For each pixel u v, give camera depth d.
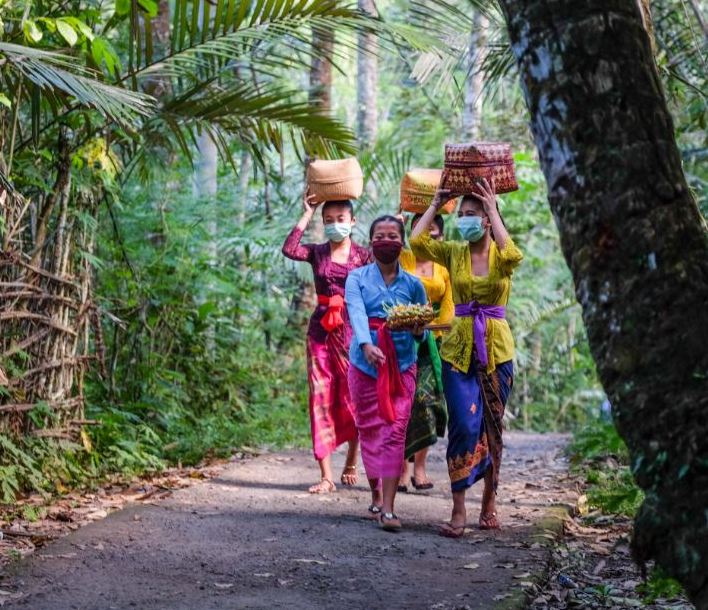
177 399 10.74
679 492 3.43
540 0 3.66
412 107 20.95
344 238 7.96
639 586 5.27
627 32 3.62
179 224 11.49
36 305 7.57
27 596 4.86
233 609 4.71
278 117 8.82
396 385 6.55
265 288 14.63
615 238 3.55
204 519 6.72
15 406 7.28
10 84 7.43
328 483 8.00
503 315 6.65
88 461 8.20
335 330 7.98
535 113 3.72
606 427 10.37
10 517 6.68
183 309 11.33
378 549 6.00
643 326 3.51
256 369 13.63
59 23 6.62
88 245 8.38
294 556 5.79
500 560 5.74
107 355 10.28
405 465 8.12
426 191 7.65
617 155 3.56
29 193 8.27
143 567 5.45
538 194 18.77
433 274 7.82
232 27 8.24
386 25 8.25
